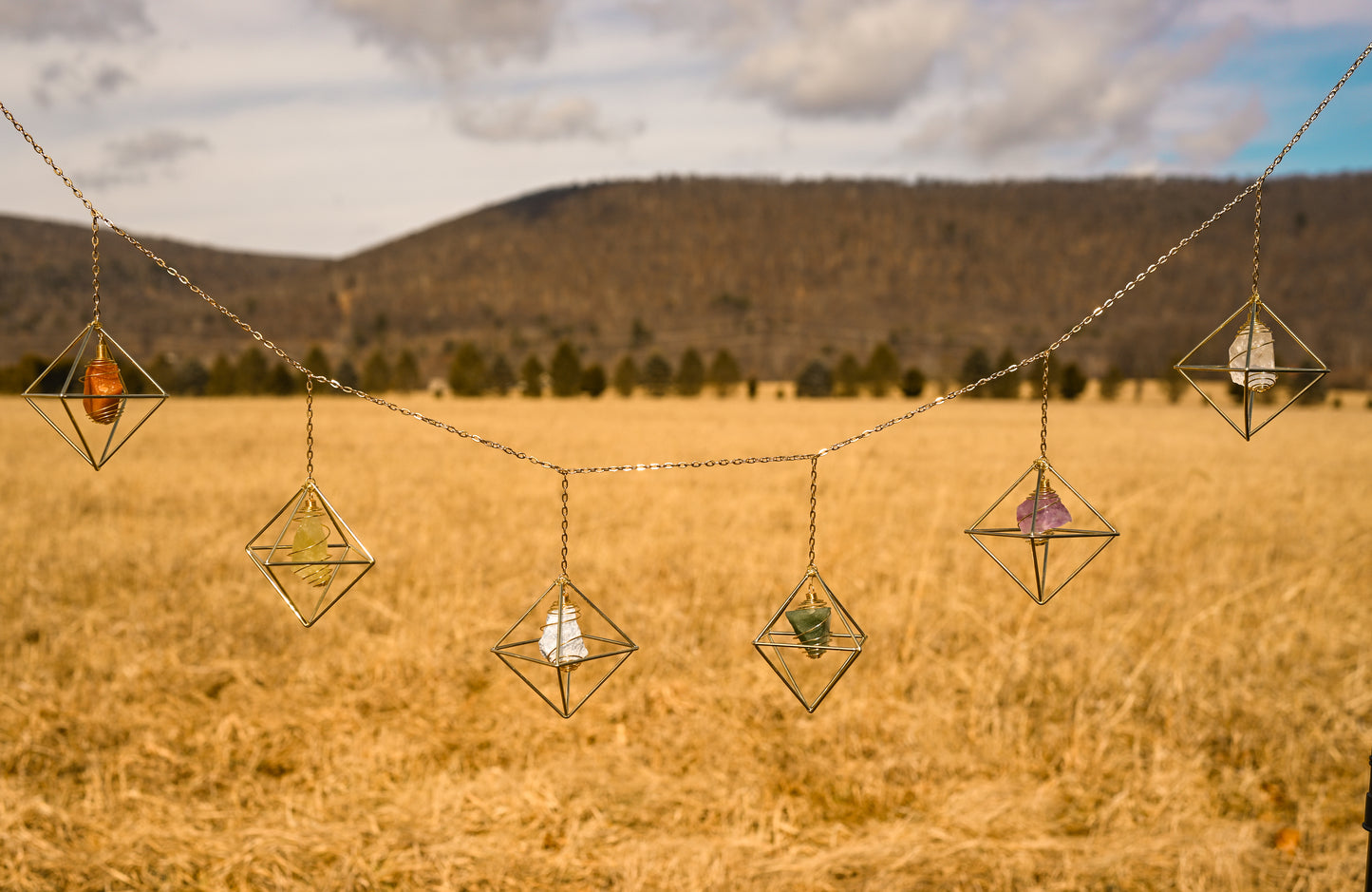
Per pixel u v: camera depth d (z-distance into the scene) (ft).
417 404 207.10
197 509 43.88
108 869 13.24
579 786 15.94
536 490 50.70
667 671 20.93
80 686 19.17
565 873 13.71
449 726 18.31
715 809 15.48
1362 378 280.51
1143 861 13.84
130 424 109.50
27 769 16.07
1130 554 32.22
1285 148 6.86
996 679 19.45
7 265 502.38
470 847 14.15
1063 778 16.33
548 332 570.87
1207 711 18.39
